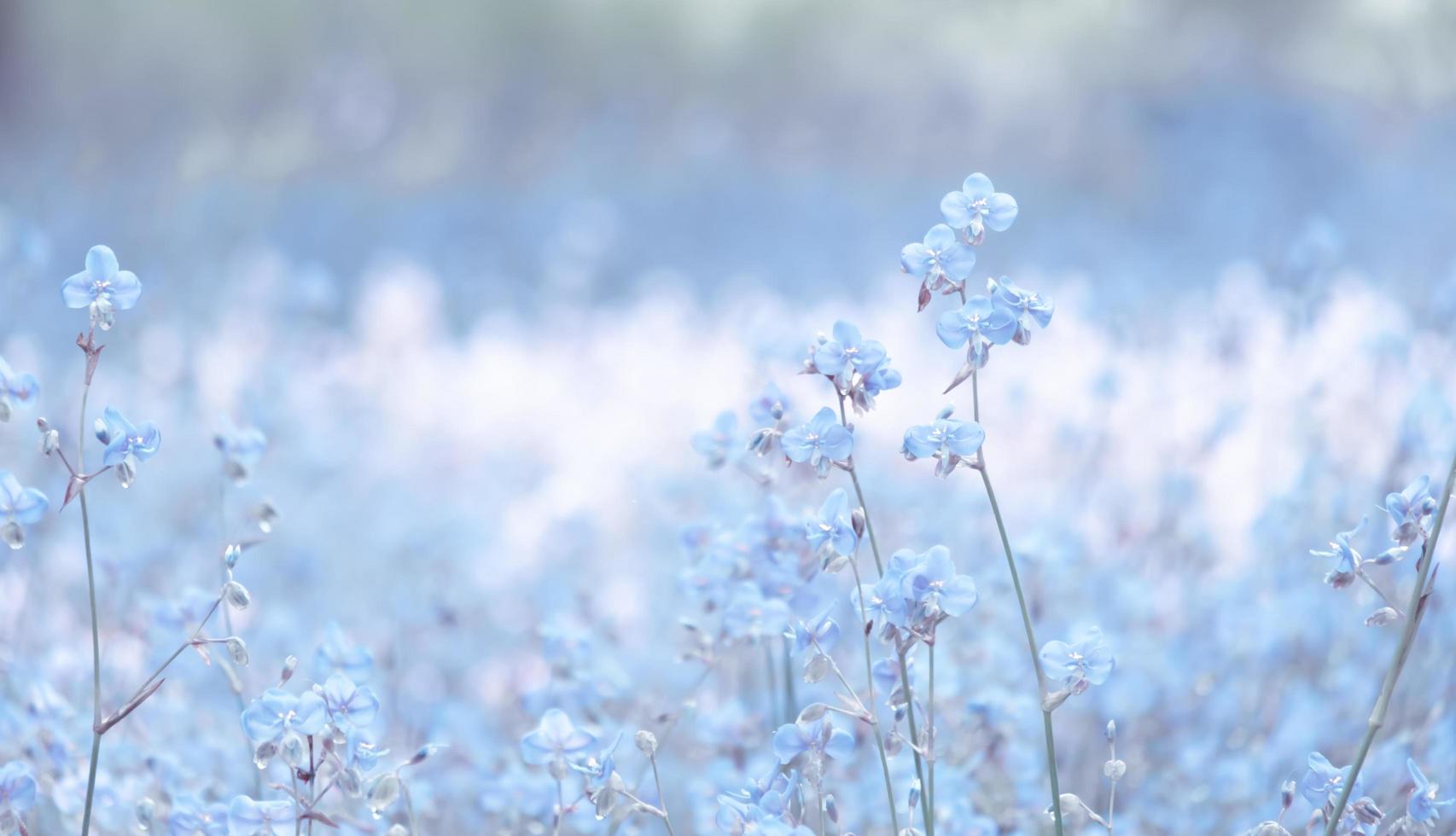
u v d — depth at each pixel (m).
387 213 18.92
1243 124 22.73
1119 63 25.59
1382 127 23.59
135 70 24.77
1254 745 3.90
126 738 3.77
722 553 3.16
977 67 25.02
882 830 3.46
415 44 26.50
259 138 22.25
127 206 15.91
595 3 26.88
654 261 16.58
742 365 7.86
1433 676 4.04
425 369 10.07
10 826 2.84
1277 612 4.31
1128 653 4.27
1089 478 5.94
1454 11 25.33
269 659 4.74
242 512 6.20
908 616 2.56
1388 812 3.34
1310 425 5.71
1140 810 3.67
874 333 9.80
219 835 2.88
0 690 4.04
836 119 24.23
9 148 21.44
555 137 23.77
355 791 2.61
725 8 26.83
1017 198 20.22
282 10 25.75
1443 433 4.78
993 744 3.41
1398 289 9.45
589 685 3.77
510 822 3.51
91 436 6.90
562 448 8.27
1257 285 7.86
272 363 8.88
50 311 9.97
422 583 5.62
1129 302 7.99
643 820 3.46
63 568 5.19
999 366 7.39
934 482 6.22
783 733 2.67
